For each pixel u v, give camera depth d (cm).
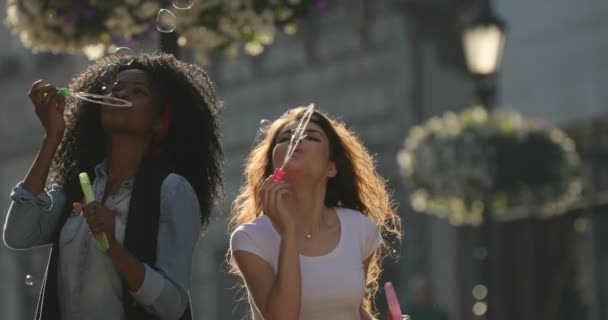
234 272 666
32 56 4025
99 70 594
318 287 586
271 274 582
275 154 601
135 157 570
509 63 2508
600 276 2278
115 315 543
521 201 1875
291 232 562
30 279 636
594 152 2342
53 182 584
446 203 1878
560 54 2409
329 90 3212
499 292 2223
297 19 905
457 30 2675
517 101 2492
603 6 2323
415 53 2978
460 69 2961
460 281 2773
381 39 3048
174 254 545
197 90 589
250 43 901
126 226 546
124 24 852
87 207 520
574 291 2286
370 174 647
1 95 4159
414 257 2848
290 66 3312
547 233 2230
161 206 550
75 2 882
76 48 902
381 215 652
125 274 526
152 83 575
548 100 2434
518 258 2245
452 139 1858
